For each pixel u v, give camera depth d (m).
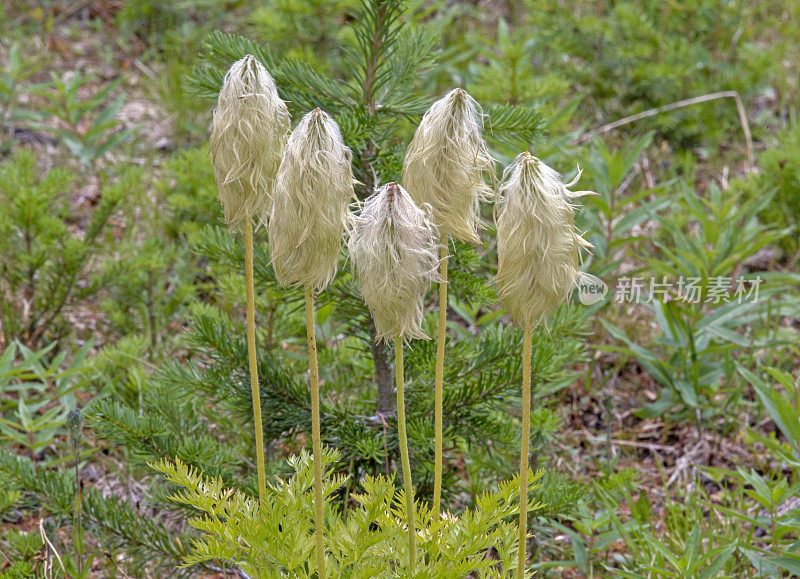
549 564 2.88
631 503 3.07
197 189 4.46
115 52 7.07
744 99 5.93
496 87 4.68
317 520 1.84
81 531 2.71
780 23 6.67
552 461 3.66
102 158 5.73
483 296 2.75
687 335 3.95
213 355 2.88
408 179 1.85
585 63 6.34
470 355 2.84
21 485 2.85
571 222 1.71
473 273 2.91
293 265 1.68
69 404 3.60
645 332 4.55
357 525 2.02
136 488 3.51
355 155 2.68
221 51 2.72
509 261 1.71
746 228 4.30
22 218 4.11
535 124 2.78
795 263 4.91
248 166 1.78
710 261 4.00
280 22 5.29
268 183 1.81
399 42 2.92
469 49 6.48
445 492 2.79
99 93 5.48
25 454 3.66
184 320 4.45
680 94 5.89
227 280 3.51
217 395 2.95
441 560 1.98
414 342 2.78
